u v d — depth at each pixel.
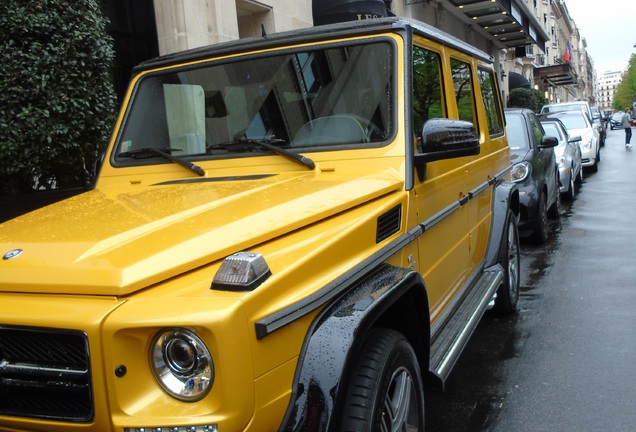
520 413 3.64
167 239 1.99
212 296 1.75
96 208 2.54
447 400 3.87
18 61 5.56
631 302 5.57
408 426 2.51
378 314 2.14
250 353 1.72
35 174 6.29
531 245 8.38
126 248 1.93
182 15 9.96
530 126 9.09
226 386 1.64
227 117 3.33
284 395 1.86
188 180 3.02
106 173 3.42
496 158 5.11
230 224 2.11
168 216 2.23
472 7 22.98
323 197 2.46
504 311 5.32
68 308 1.76
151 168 3.32
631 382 3.95
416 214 2.92
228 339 1.65
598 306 5.53
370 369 2.18
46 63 5.67
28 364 1.83
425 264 3.09
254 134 3.24
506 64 35.91
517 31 28.34
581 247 8.00
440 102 3.70
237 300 1.72
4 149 5.52
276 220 2.21
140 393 1.70
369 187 2.63
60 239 2.07
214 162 3.18
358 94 3.08
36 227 2.29
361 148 2.93
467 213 4.05
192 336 1.67
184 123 3.44
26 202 6.84
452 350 3.11
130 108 3.60
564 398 3.79
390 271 2.44
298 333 1.94
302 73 3.23
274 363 1.82
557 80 57.28
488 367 4.35
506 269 5.03
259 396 1.75
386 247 2.53
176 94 3.50
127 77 10.07
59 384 1.76
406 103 2.95
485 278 4.43
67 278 1.82
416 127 3.18
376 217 2.52
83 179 6.94
